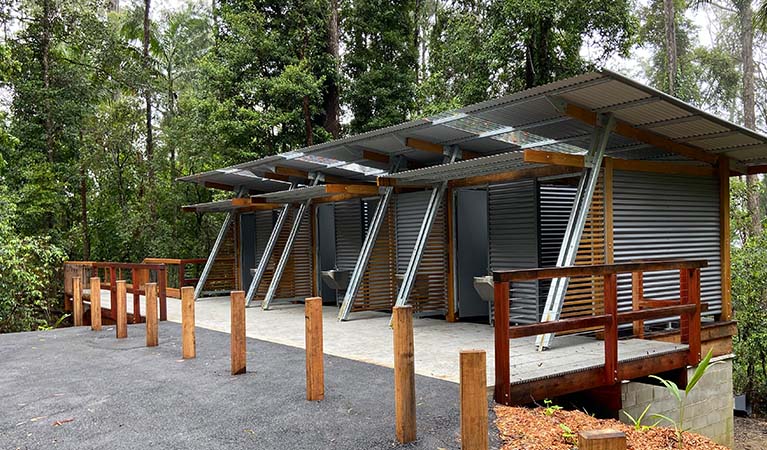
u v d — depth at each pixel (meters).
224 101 16.53
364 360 5.64
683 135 6.92
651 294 6.99
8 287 11.31
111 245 19.27
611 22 14.23
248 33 16.23
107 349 6.82
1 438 3.70
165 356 6.29
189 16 22.17
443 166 7.25
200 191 18.52
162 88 18.98
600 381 4.89
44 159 17.12
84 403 4.46
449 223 8.64
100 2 18.45
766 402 12.92
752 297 12.02
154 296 6.98
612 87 5.57
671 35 17.92
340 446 3.37
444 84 16.98
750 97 20.17
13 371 5.73
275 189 13.57
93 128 17.64
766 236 12.92
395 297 9.31
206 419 3.95
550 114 6.73
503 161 6.52
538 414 4.00
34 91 16.88
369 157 9.28
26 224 16.34
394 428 3.65
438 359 5.53
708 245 7.55
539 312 7.21
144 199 17.97
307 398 4.31
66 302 14.47
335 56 18.17
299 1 17.30
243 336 5.31
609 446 1.93
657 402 6.05
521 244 7.52
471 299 8.71
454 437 3.47
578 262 6.36
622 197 6.78
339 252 10.84
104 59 18.05
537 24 14.19
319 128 17.66
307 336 4.31
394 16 18.78
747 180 16.31
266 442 3.47
